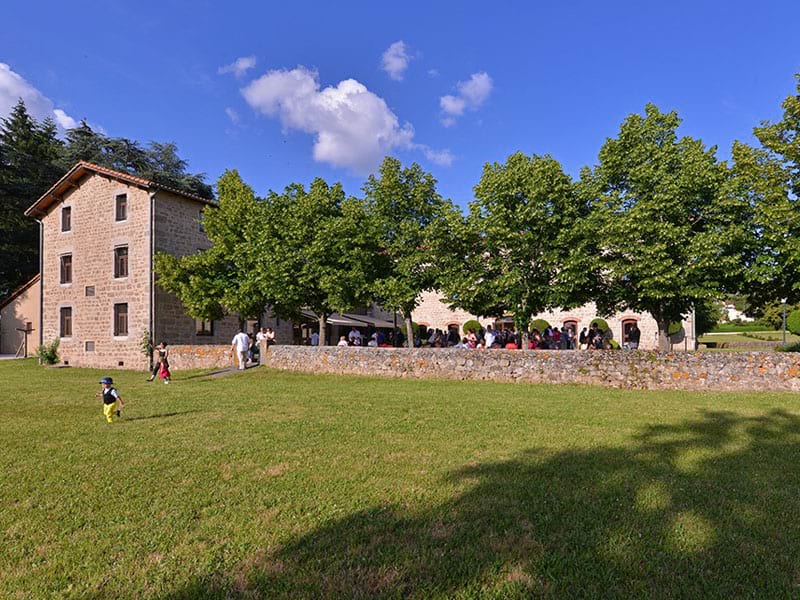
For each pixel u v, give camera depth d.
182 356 21.78
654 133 15.77
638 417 9.22
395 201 18.66
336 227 18.52
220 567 3.55
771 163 14.34
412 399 11.73
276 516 4.46
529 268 16.19
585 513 4.46
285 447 6.98
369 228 18.55
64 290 27.06
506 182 15.92
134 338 24.05
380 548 3.82
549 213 15.89
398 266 18.06
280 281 19.50
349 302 18.81
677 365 13.61
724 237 13.54
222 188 24.39
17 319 34.16
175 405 11.09
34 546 3.91
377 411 10.02
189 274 22.80
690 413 9.67
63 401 12.13
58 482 5.47
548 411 9.91
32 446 7.16
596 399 11.63
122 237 24.78
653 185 15.09
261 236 20.31
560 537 3.98
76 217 26.72
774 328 53.97
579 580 3.35
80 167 25.77
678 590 3.22
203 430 8.21
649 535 4.02
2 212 37.75
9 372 22.08
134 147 42.31
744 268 14.11
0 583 3.38
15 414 10.11
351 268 18.64
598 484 5.24
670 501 4.73
